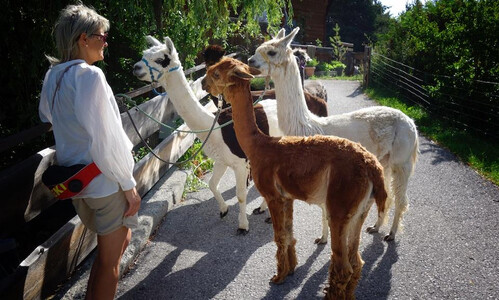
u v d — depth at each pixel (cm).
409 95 1097
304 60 747
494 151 657
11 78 528
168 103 568
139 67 400
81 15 217
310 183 288
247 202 509
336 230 279
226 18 830
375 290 323
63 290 311
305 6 2169
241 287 331
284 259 327
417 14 1147
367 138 391
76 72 210
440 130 802
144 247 395
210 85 336
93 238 346
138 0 673
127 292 326
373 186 279
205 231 430
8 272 295
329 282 292
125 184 225
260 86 848
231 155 406
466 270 347
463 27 818
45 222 407
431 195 506
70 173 218
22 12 528
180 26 768
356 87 1371
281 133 410
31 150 532
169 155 529
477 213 454
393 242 398
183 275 349
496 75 784
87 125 207
